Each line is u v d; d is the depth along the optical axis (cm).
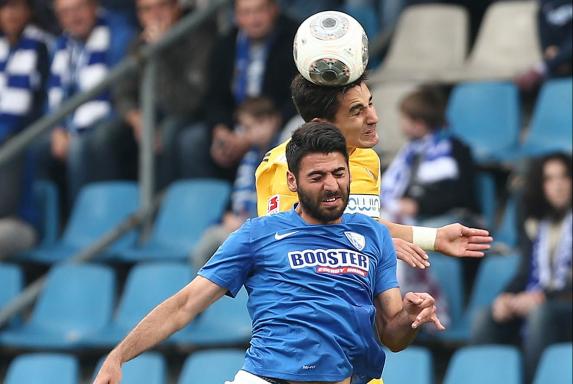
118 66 3716
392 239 1781
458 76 3897
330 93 1797
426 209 3253
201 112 3797
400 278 3064
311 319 1697
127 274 3697
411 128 3309
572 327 2908
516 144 3694
